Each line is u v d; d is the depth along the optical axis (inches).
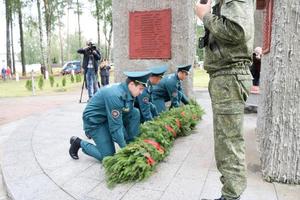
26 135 215.8
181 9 242.1
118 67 263.3
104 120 153.7
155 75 189.5
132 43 256.4
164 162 154.3
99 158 155.6
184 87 255.0
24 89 678.5
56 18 1473.9
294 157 127.2
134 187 128.7
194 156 161.9
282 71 125.4
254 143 183.0
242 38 85.1
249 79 93.5
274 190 123.3
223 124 93.7
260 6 155.9
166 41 247.4
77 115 286.2
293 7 121.0
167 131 171.5
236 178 94.3
